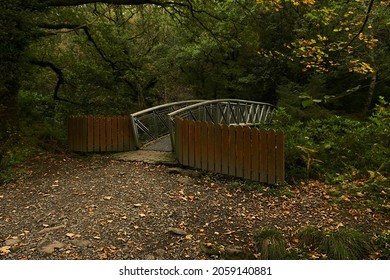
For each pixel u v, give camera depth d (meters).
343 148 9.27
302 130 10.95
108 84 17.39
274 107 19.72
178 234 5.29
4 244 4.80
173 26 21.34
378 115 10.44
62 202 6.59
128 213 5.98
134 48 20.19
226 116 14.26
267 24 18.95
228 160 8.28
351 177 8.09
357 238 5.02
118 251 4.68
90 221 5.62
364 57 14.84
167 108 13.35
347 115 15.95
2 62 9.69
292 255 4.83
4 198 6.92
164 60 23.33
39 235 5.09
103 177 8.21
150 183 7.70
